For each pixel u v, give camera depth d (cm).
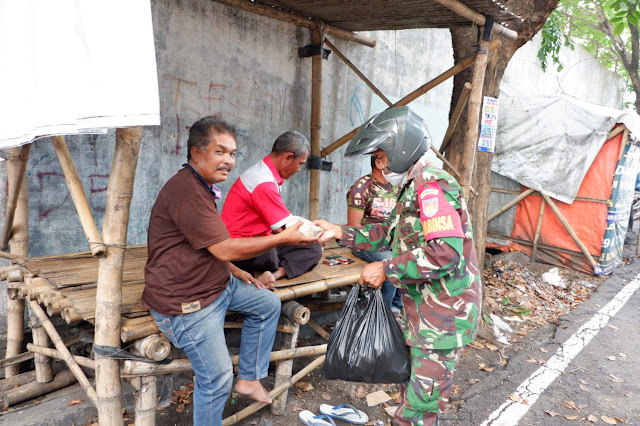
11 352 299
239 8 394
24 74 175
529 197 707
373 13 388
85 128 158
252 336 246
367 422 294
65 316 218
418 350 209
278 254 306
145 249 344
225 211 281
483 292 502
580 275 661
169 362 215
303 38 457
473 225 486
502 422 302
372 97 558
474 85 370
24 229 296
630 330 477
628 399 344
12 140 186
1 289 305
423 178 197
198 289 204
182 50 363
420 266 189
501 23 396
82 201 209
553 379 366
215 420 220
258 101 427
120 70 153
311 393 323
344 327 230
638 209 980
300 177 482
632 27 1052
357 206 347
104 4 151
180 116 372
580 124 639
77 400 276
